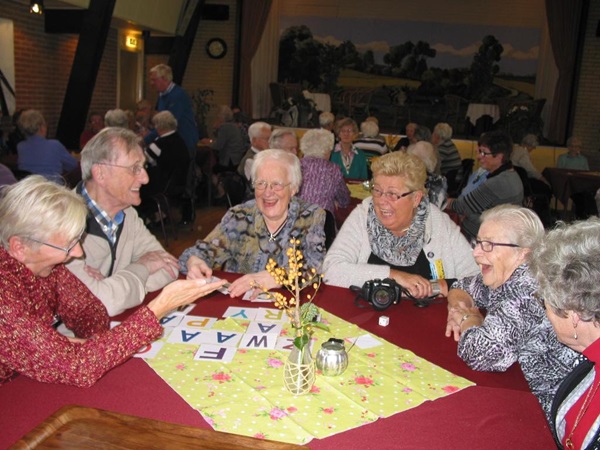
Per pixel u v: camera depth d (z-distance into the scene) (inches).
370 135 269.1
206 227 277.0
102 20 296.4
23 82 299.6
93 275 82.3
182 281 65.8
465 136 457.4
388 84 477.4
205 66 470.9
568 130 434.0
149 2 371.9
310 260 100.7
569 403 55.5
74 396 57.0
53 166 220.2
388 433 53.2
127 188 89.8
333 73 478.6
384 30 470.9
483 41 459.8
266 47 476.7
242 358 67.3
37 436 41.6
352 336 75.2
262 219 102.2
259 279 90.3
